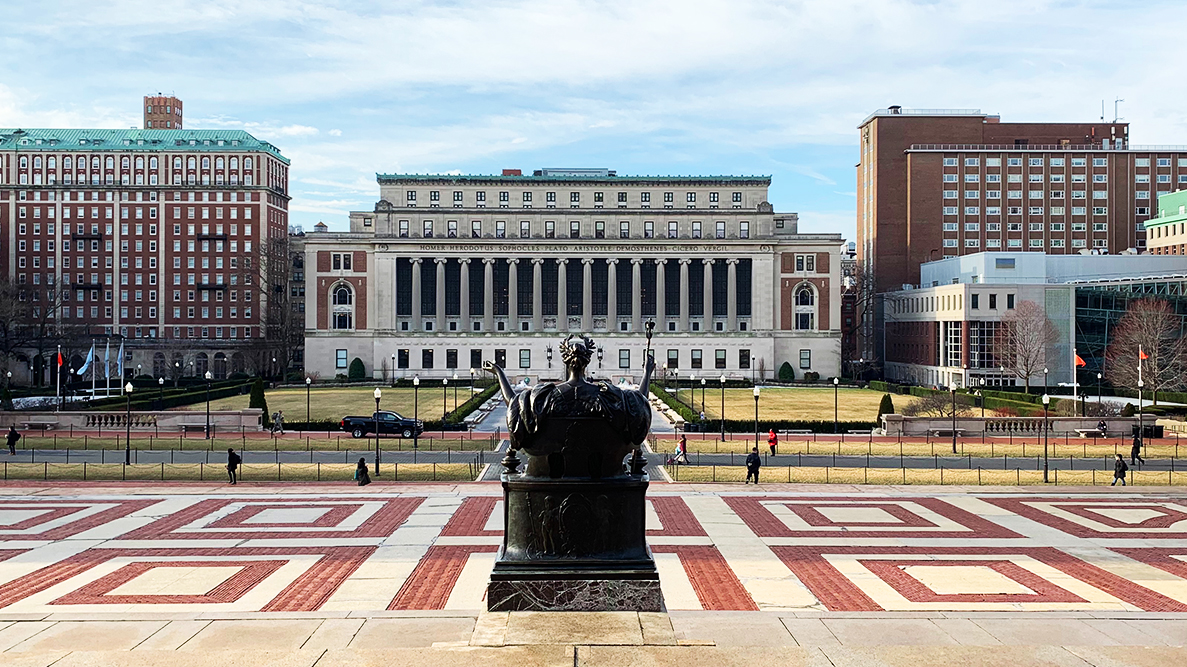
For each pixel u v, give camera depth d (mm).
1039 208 178500
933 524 41062
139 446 69562
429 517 42344
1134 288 129375
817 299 164750
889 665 14469
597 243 162750
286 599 28297
